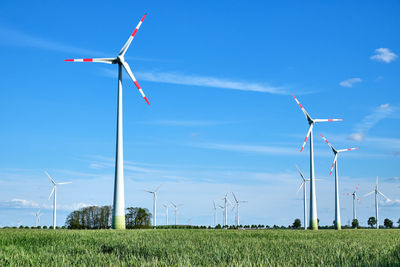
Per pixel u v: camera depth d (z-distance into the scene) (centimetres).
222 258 1163
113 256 1170
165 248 1405
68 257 1173
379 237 2312
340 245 1577
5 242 1667
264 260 1093
